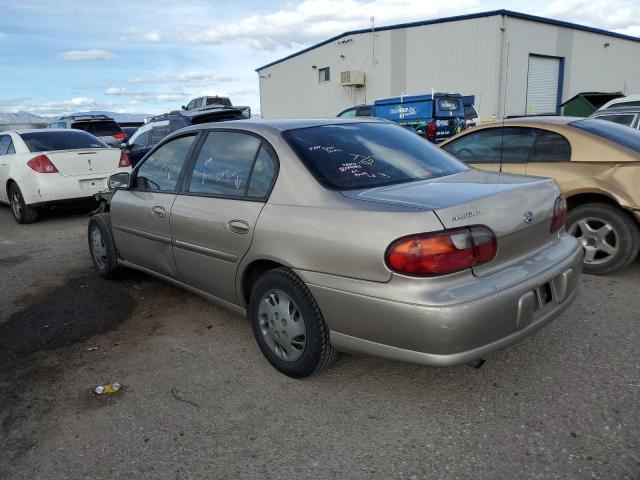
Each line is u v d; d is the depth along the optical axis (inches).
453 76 919.0
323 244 106.0
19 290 197.8
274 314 122.2
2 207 413.4
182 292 186.7
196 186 146.0
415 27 949.8
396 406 111.5
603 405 107.6
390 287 97.6
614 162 177.0
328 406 112.8
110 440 104.9
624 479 87.4
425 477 90.7
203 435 105.2
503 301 97.3
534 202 112.0
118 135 708.7
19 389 125.9
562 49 992.2
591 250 183.8
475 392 114.9
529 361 126.2
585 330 141.0
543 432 100.4
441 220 94.8
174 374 129.8
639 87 1283.2
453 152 225.0
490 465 92.6
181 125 410.6
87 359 139.8
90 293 189.9
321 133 132.5
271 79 1295.5
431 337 94.3
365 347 104.6
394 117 634.8
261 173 127.0
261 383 123.3
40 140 331.0
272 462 96.5
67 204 320.2
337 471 93.3
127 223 174.1
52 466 98.0
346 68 1072.8
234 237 127.3
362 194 109.7
